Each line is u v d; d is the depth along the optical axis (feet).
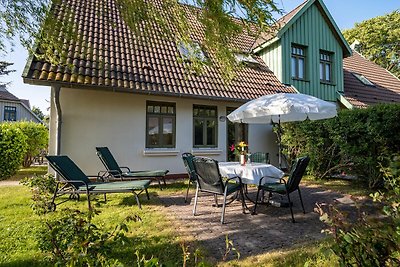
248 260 9.61
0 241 11.03
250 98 31.58
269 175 17.40
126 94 27.76
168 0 11.09
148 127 29.01
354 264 5.51
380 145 22.13
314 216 15.23
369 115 22.71
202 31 11.14
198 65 12.90
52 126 25.36
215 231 12.74
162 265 5.08
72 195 17.83
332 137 25.88
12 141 29.58
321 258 9.12
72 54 25.04
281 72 37.99
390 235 5.30
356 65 53.62
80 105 25.73
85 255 5.54
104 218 14.15
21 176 31.76
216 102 32.78
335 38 43.47
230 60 12.37
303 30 40.29
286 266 9.13
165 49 32.19
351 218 14.10
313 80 40.68
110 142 26.84
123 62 27.48
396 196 6.42
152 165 28.76
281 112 17.54
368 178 23.65
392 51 80.23
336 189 22.99
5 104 86.69
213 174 14.73
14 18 13.00
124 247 10.53
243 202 16.17
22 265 9.12
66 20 15.90
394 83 52.21
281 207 17.28
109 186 16.65
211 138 32.68
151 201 18.56
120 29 31.24
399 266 5.09
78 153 25.48
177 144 30.27
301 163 15.39
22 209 15.71
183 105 30.78
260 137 35.99
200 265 5.26
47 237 6.60
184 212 15.96
